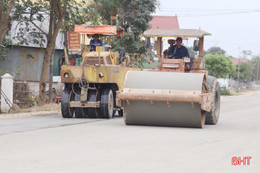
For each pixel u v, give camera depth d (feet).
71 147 35.53
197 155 32.71
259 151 35.12
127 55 75.05
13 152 33.01
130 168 27.58
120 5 126.72
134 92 50.60
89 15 95.50
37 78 124.47
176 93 49.44
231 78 389.19
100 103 65.05
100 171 26.61
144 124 53.57
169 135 44.14
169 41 63.46
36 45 121.90
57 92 113.50
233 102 126.31
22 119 63.00
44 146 35.99
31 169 26.99
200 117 50.11
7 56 120.16
